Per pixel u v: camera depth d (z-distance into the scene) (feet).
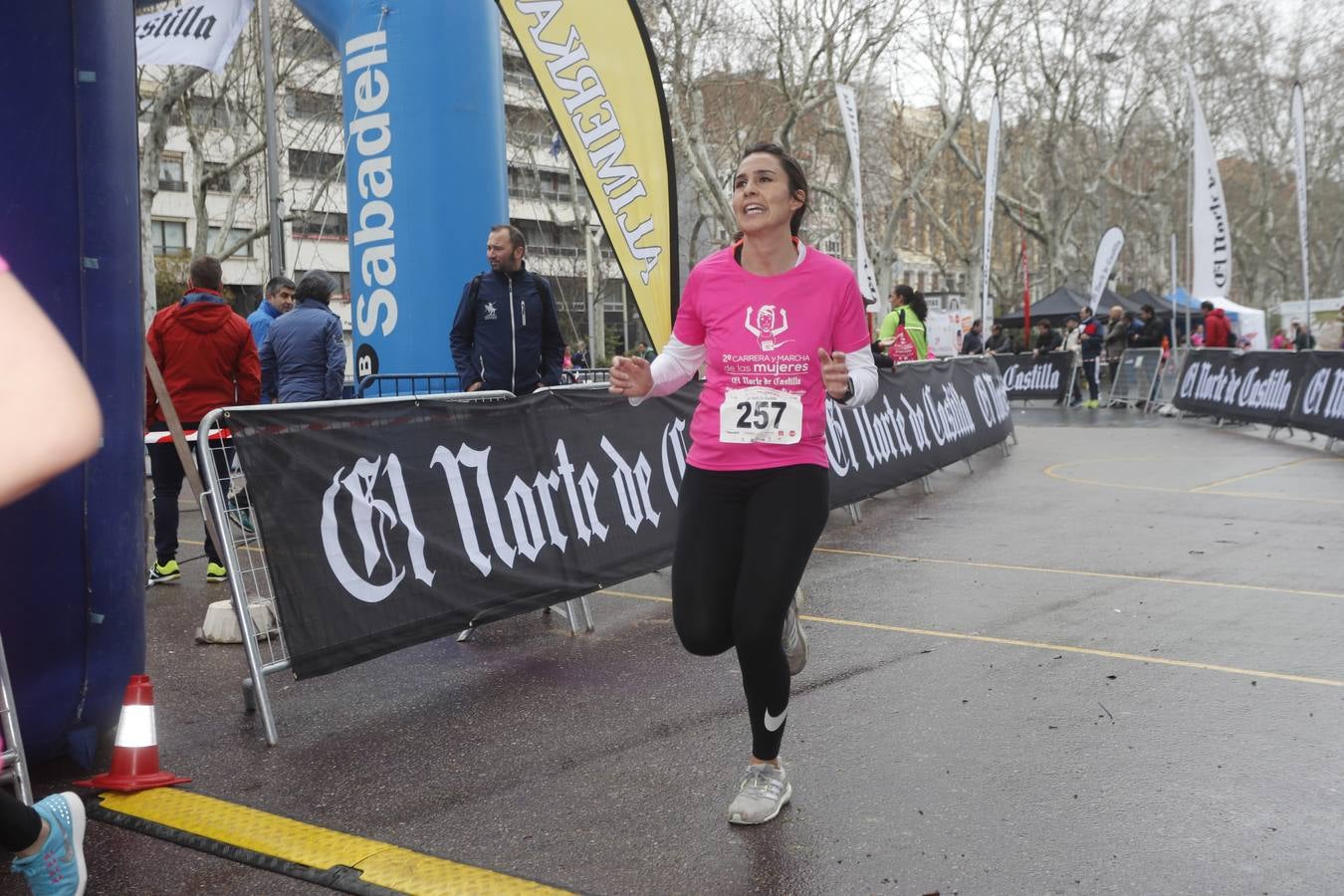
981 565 23.13
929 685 14.97
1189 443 48.16
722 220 95.50
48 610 12.13
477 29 30.86
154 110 67.10
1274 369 50.06
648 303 22.62
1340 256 226.17
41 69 11.66
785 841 10.28
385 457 15.25
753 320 10.66
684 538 10.87
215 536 13.52
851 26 100.22
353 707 14.70
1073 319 98.78
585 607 18.72
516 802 11.39
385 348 31.40
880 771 11.97
